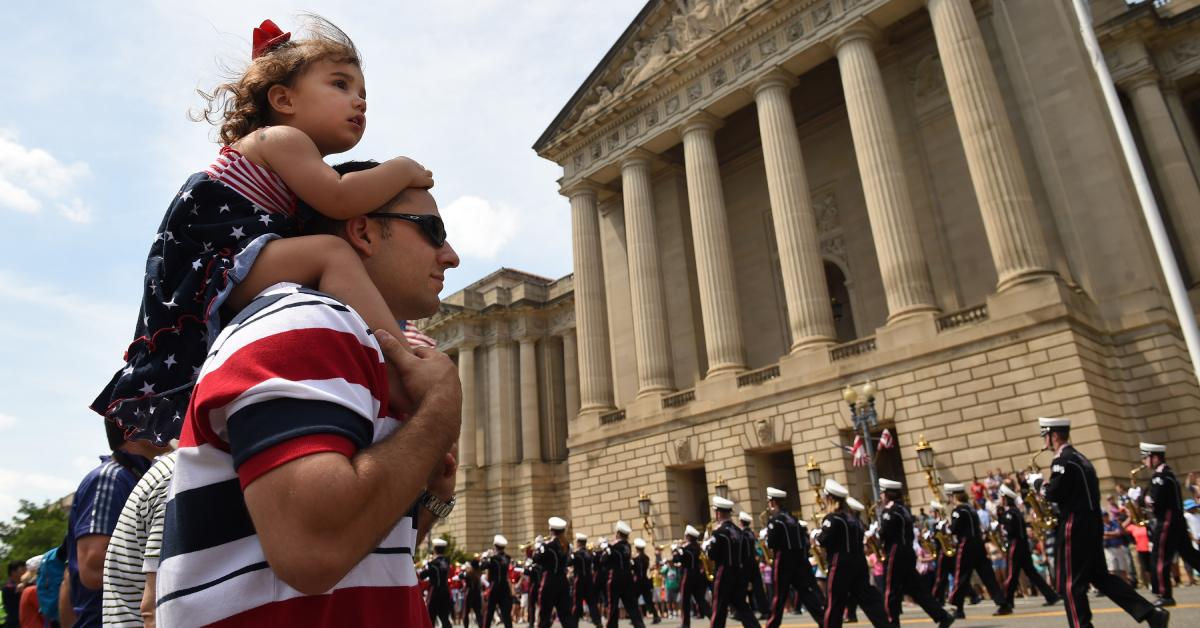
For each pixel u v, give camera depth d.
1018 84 38.03
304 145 2.35
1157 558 17.08
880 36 41.25
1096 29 42.59
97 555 4.89
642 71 50.50
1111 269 34.28
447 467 2.26
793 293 39.78
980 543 19.69
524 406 74.12
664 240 52.97
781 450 40.94
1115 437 30.62
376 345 1.97
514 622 44.34
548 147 54.62
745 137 52.31
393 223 2.45
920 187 42.25
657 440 44.19
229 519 1.73
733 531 18.62
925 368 34.50
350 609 1.79
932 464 26.56
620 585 24.27
